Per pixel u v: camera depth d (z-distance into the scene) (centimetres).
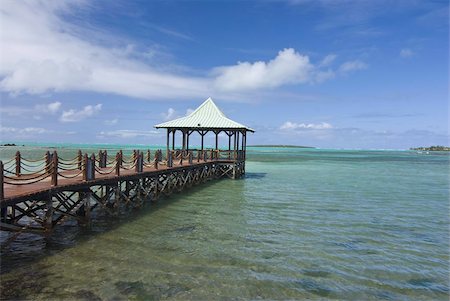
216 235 1276
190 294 802
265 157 8362
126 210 1666
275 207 1836
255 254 1077
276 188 2600
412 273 963
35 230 1058
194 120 3234
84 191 1283
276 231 1348
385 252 1131
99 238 1194
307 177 3506
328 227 1429
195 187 2577
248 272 937
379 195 2327
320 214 1678
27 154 5569
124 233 1266
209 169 3000
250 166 5075
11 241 1010
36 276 867
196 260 1011
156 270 928
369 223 1516
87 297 770
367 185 2886
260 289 841
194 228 1370
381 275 945
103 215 1534
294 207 1844
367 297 820
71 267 930
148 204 1848
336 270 970
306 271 957
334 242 1223
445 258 1088
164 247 1119
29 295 770
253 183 2914
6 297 758
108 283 841
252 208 1802
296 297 809
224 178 3266
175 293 803
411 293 846
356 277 928
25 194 963
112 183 1461
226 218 1559
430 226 1484
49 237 1182
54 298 760
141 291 806
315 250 1130
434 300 815
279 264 1001
